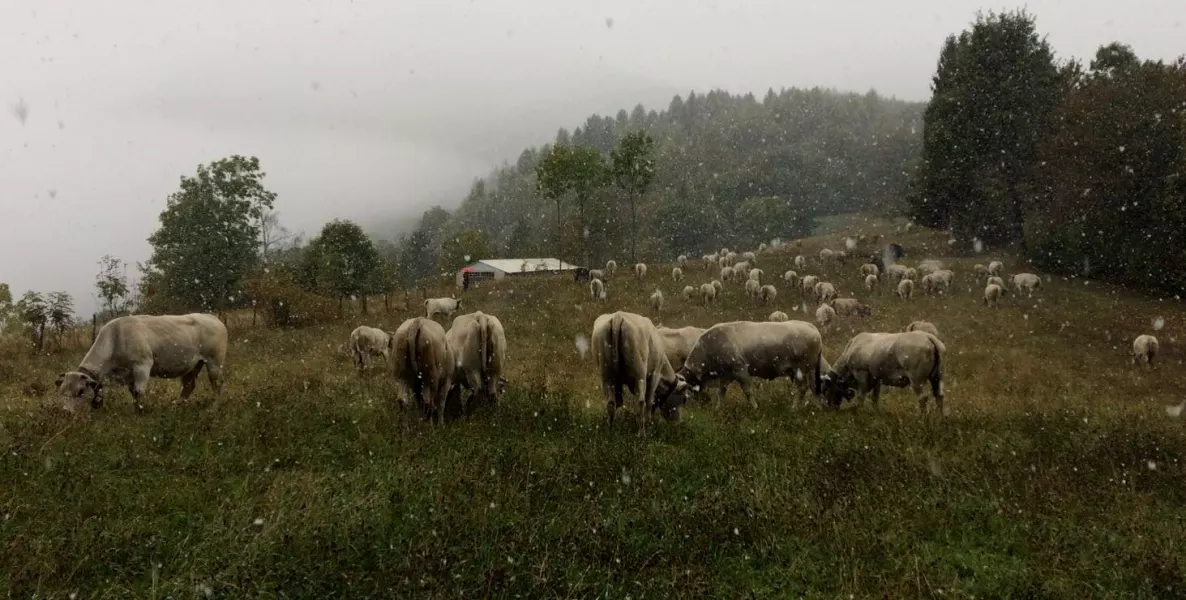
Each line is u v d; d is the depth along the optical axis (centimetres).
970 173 4631
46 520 558
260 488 643
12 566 473
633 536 579
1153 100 3528
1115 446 868
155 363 1048
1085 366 1953
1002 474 741
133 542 525
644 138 5409
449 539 545
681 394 1035
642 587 495
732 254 4884
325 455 757
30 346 2208
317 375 1491
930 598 496
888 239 5900
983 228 4816
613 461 752
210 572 481
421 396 941
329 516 569
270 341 2472
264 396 1069
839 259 4666
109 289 2984
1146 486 736
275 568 495
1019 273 3894
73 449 736
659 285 4044
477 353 1036
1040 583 519
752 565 552
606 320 977
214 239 4444
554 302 3516
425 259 12312
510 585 489
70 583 471
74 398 946
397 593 468
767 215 11869
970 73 4684
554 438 866
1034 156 4438
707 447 851
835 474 732
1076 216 3825
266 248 5222
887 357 1197
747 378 1214
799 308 3188
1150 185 3456
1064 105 4125
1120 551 565
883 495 677
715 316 3005
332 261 4375
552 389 1273
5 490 611
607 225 8631
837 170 16725
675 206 11712
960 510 649
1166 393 1600
